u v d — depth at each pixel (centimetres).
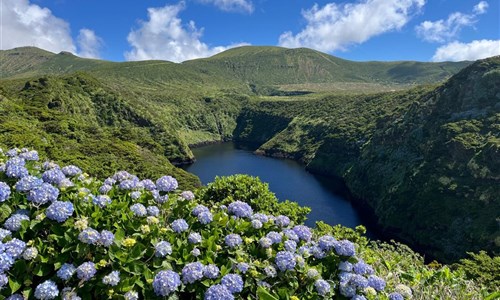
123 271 329
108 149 4978
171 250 349
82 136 5241
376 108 10000
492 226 4178
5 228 348
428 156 5566
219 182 971
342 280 382
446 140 5547
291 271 376
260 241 398
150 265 346
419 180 5338
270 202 962
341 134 8788
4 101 5250
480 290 529
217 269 347
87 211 369
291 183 7362
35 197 352
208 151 11881
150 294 322
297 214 985
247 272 367
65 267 316
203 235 397
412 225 4922
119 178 475
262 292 339
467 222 4428
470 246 4203
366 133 8206
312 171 8550
